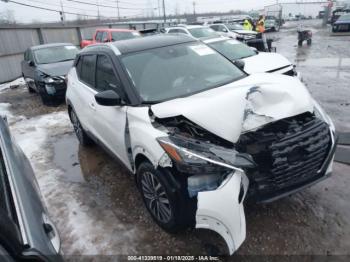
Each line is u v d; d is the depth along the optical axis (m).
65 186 3.99
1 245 1.33
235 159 2.30
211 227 2.34
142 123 2.79
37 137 6.01
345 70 10.09
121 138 3.22
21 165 2.30
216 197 2.25
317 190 3.35
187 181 2.36
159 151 2.49
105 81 3.64
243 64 4.09
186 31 12.12
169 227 2.73
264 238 2.72
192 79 3.36
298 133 2.55
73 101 4.75
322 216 2.94
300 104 2.68
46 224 1.74
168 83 3.26
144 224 3.08
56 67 8.58
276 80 3.06
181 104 2.68
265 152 2.45
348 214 2.95
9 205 1.62
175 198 2.44
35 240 1.51
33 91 10.39
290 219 2.92
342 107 6.12
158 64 3.44
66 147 5.36
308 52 15.49
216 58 3.78
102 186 3.89
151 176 2.78
